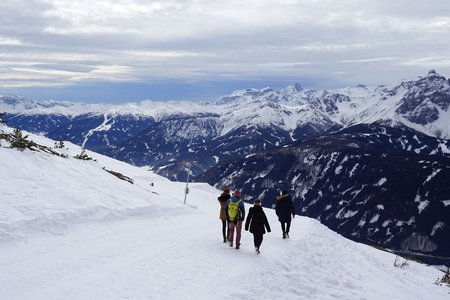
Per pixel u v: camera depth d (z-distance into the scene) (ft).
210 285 40.52
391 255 101.24
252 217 54.95
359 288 52.85
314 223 94.63
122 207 69.15
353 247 83.61
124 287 37.68
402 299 53.57
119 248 50.21
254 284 43.11
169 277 41.32
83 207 62.23
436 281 80.64
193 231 64.54
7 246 45.96
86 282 38.24
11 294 34.42
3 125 110.11
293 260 55.42
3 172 65.05
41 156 79.97
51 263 42.55
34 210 55.47
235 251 54.49
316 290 47.60
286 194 68.23
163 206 78.07
